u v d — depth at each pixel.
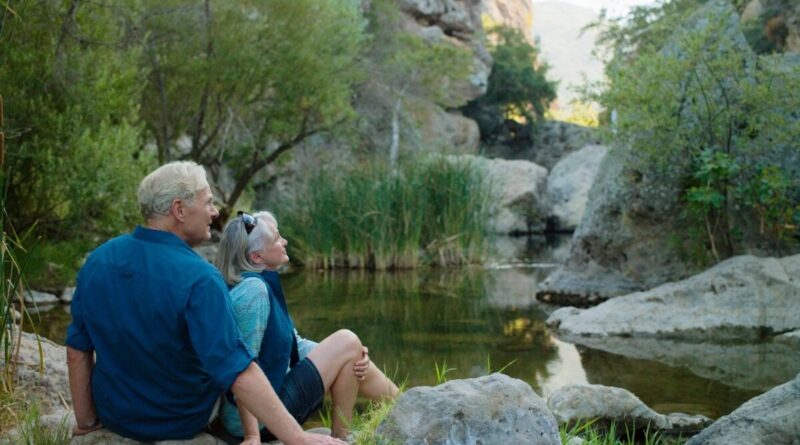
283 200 20.36
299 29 17.69
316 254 15.95
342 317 10.00
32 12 10.95
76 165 11.09
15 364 4.48
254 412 3.09
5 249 4.32
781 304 8.95
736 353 7.75
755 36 19.38
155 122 17.67
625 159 11.38
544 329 9.20
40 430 3.84
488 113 40.59
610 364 7.36
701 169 10.29
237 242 3.68
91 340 3.32
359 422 4.06
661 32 12.67
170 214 3.24
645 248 11.27
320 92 18.12
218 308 3.11
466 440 3.26
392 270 15.48
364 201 15.82
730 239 10.84
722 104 10.85
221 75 16.83
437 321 9.73
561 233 26.69
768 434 3.83
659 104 10.80
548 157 39.91
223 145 17.28
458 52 28.98
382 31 29.20
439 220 16.39
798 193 10.75
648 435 5.34
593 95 11.39
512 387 3.40
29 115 10.91
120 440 3.31
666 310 9.16
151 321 3.14
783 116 10.71
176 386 3.25
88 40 11.73
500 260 17.20
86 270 3.29
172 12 16.45
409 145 28.27
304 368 3.75
